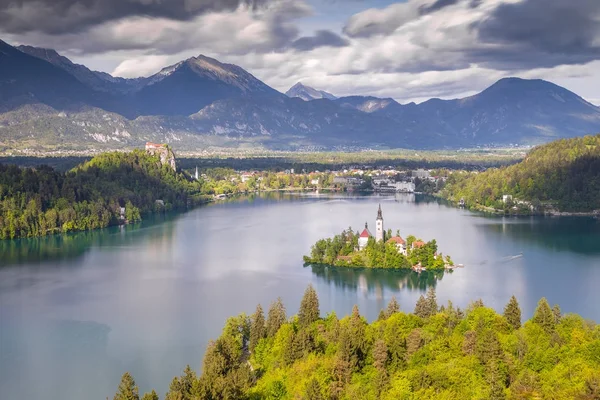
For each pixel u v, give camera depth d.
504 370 172.88
